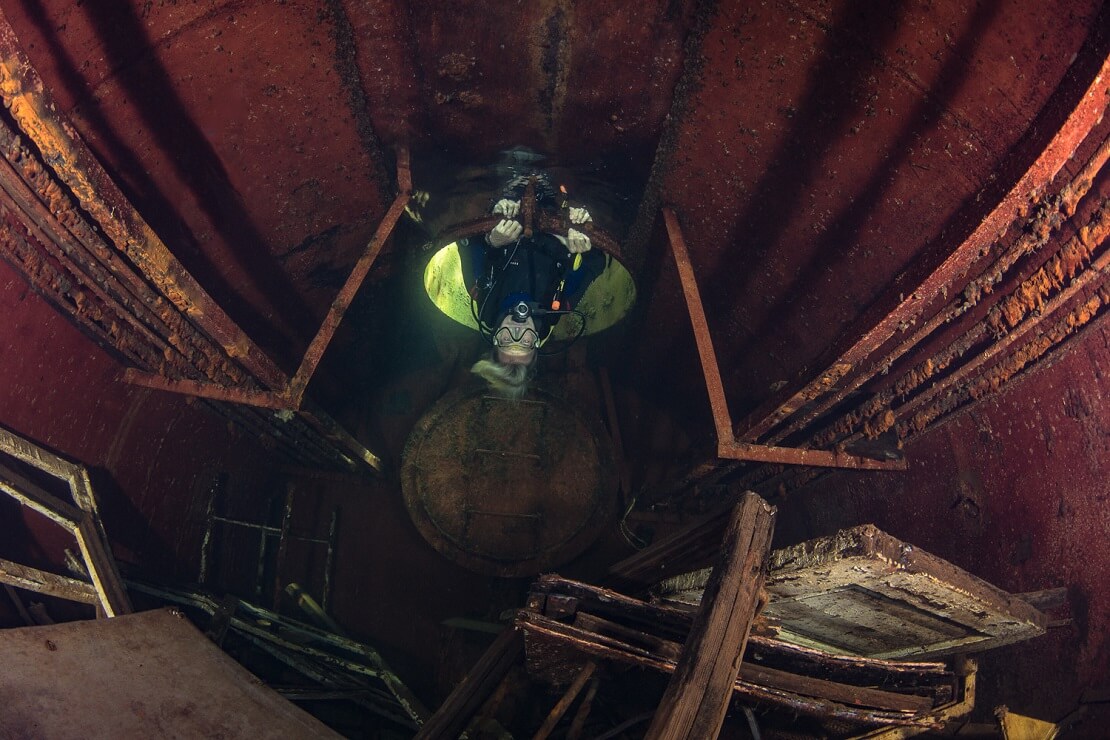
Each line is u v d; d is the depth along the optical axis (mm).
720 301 5891
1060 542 3486
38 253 3293
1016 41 2734
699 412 7836
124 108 3420
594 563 7645
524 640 4250
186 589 5895
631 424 8469
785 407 3908
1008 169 2521
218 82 3826
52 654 3029
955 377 3676
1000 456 3865
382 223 4859
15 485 3844
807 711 3602
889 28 3193
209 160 4164
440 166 5531
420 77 4684
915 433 4371
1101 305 3010
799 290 4977
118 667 3205
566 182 5754
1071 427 3377
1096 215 2779
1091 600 3277
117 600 3943
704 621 2621
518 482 7328
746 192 4742
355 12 4070
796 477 5582
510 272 5367
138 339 4090
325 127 4660
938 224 3627
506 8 4176
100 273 3287
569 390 7652
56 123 2277
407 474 7285
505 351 5180
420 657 7605
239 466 6898
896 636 3639
